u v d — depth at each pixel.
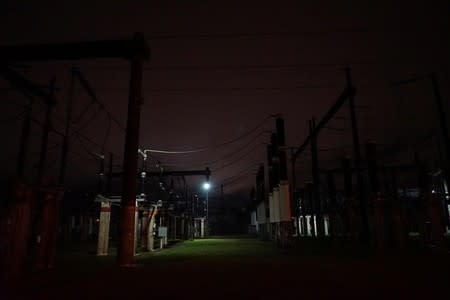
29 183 10.15
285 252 16.48
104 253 16.80
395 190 36.25
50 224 11.50
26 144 17.12
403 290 6.45
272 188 24.41
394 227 17.16
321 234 24.70
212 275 8.93
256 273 9.15
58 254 17.27
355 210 23.48
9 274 8.98
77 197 44.19
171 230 33.75
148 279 8.45
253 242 29.25
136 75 13.20
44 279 8.64
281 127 20.62
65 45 13.37
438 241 15.00
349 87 18.02
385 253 14.49
